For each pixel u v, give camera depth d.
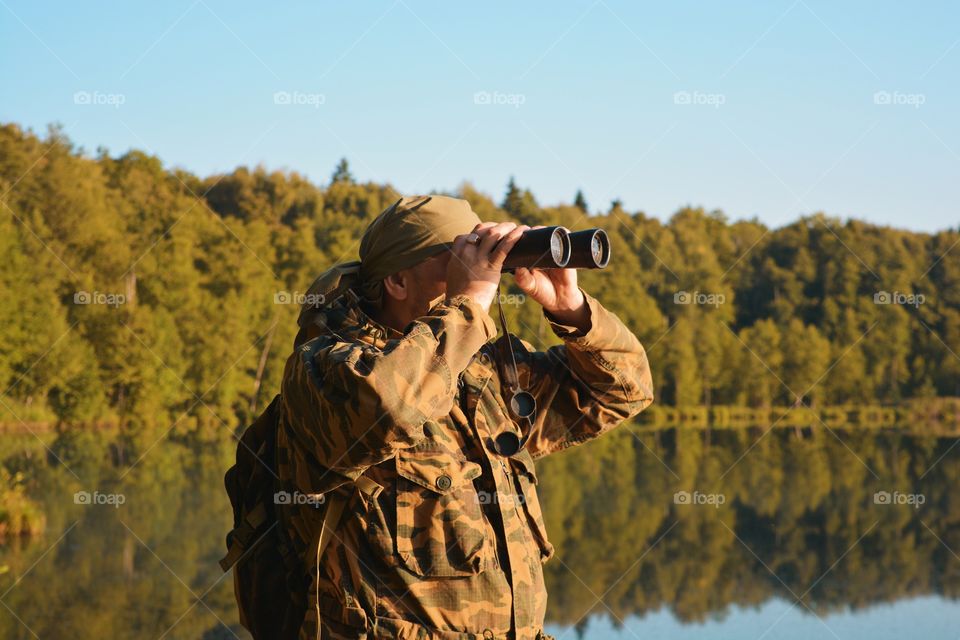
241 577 1.69
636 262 43.06
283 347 34.50
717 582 12.32
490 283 1.55
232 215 37.25
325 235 37.31
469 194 36.75
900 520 19.06
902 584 12.46
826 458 31.95
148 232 34.12
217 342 33.00
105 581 10.18
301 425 1.48
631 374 1.84
